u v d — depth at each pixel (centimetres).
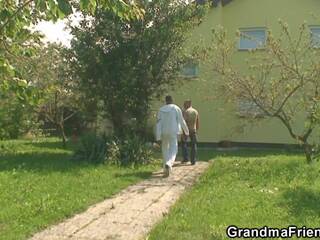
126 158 1294
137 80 1414
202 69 1661
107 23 1393
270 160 1291
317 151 1159
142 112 1483
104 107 1490
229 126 1925
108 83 1426
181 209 771
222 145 1936
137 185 1021
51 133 2225
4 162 1283
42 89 469
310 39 1303
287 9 1939
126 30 1421
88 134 1384
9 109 1691
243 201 807
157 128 1167
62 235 650
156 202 853
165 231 650
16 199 830
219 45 1280
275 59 1228
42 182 988
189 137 1370
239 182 999
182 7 1445
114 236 647
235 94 1218
